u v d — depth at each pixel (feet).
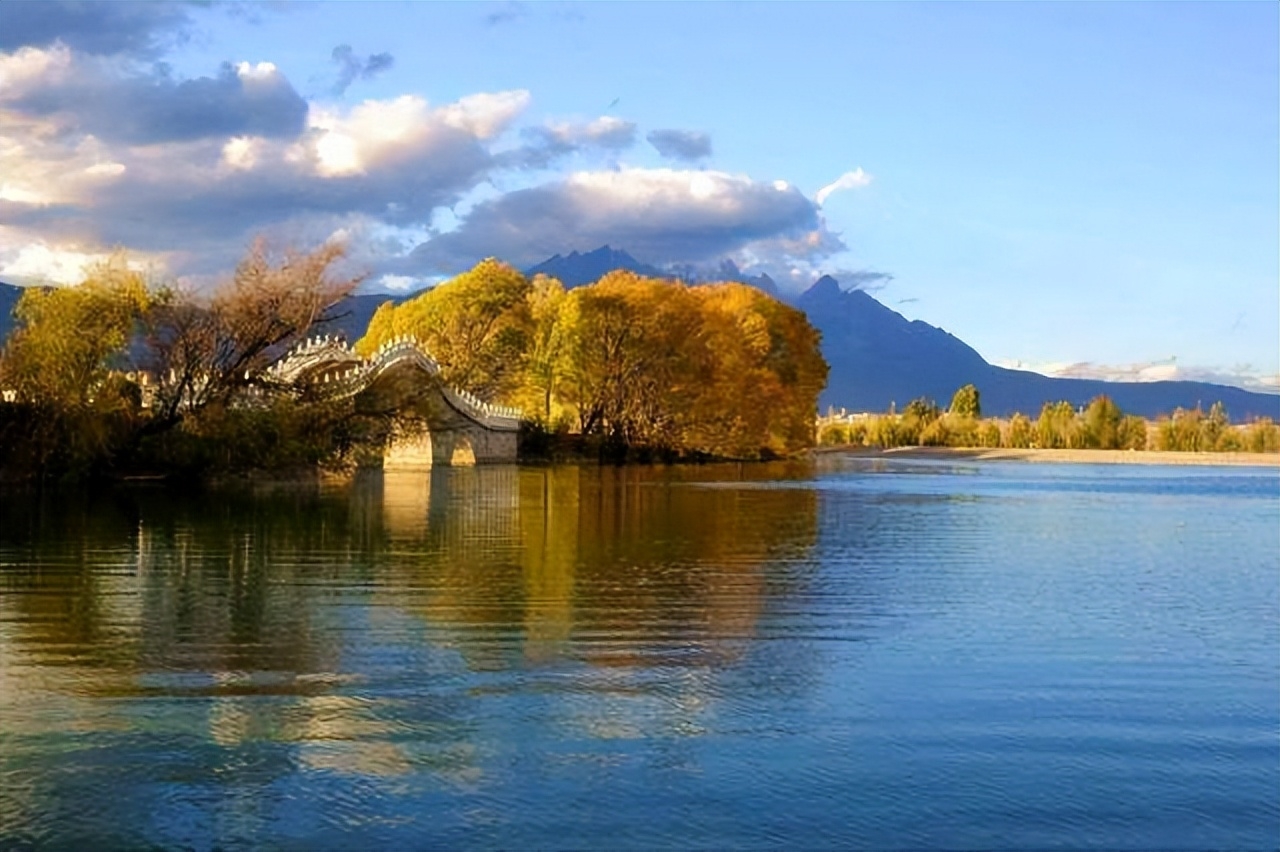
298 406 245.04
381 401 261.65
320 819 53.11
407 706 69.72
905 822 53.88
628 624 94.53
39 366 212.23
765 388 437.58
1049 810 55.47
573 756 61.46
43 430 212.43
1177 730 67.77
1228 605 110.01
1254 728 68.28
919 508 228.84
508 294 455.63
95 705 68.90
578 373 412.36
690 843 51.31
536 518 186.70
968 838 52.42
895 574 127.03
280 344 239.09
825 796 56.59
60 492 209.15
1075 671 81.35
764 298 479.41
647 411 423.64
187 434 228.22
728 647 86.94
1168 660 85.25
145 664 78.43
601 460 415.64
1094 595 115.44
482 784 57.36
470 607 100.68
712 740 64.49
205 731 64.54
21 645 83.61
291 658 80.69
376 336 512.63
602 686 74.95
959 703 72.59
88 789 56.08
